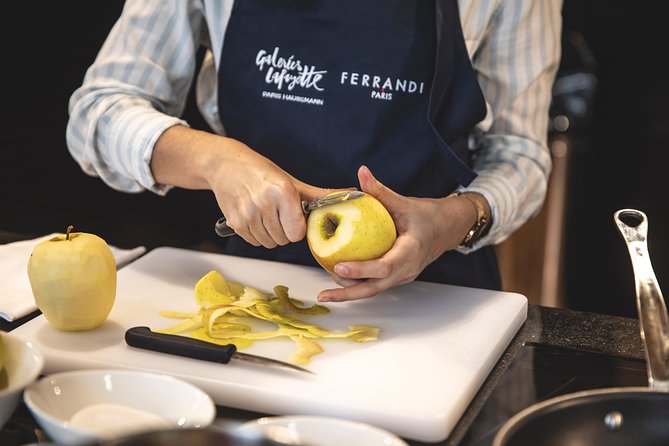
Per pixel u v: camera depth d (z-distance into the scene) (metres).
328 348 0.99
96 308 1.00
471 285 1.40
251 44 1.33
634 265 0.96
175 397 0.80
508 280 2.85
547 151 1.41
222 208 1.13
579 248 2.97
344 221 1.04
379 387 0.90
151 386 0.81
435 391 0.89
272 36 1.32
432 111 1.28
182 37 1.38
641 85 2.84
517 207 1.32
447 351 0.99
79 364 0.95
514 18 1.33
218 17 1.35
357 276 1.03
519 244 2.82
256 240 1.13
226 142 1.17
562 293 2.99
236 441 0.66
